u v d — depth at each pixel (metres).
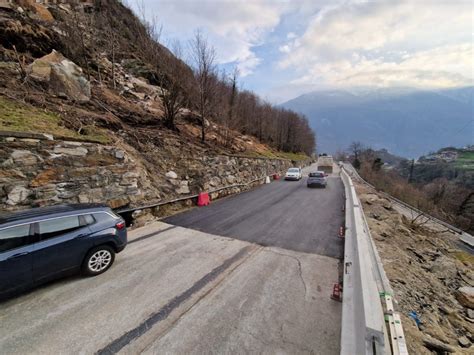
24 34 9.97
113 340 3.04
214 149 14.28
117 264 5.12
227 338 3.10
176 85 12.92
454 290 6.35
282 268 5.05
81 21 15.03
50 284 4.26
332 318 3.51
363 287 3.17
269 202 12.06
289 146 45.97
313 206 11.19
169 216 9.10
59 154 6.27
